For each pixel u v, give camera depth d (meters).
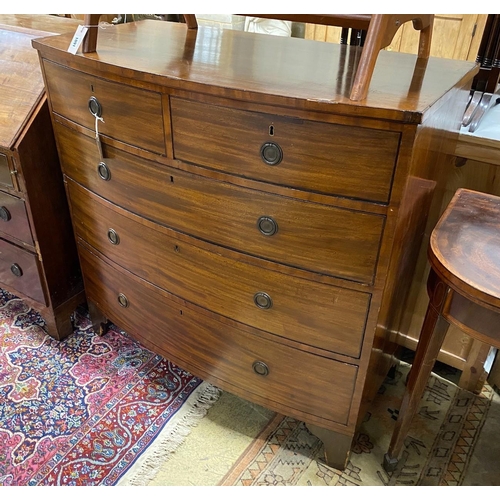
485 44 1.34
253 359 1.24
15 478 1.28
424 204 1.11
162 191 1.13
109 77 1.06
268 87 0.89
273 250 1.03
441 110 0.95
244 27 2.29
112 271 1.45
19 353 1.67
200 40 1.33
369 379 1.17
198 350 1.36
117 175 1.21
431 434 1.41
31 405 1.47
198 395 1.52
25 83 1.43
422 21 1.10
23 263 1.62
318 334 1.10
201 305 1.25
